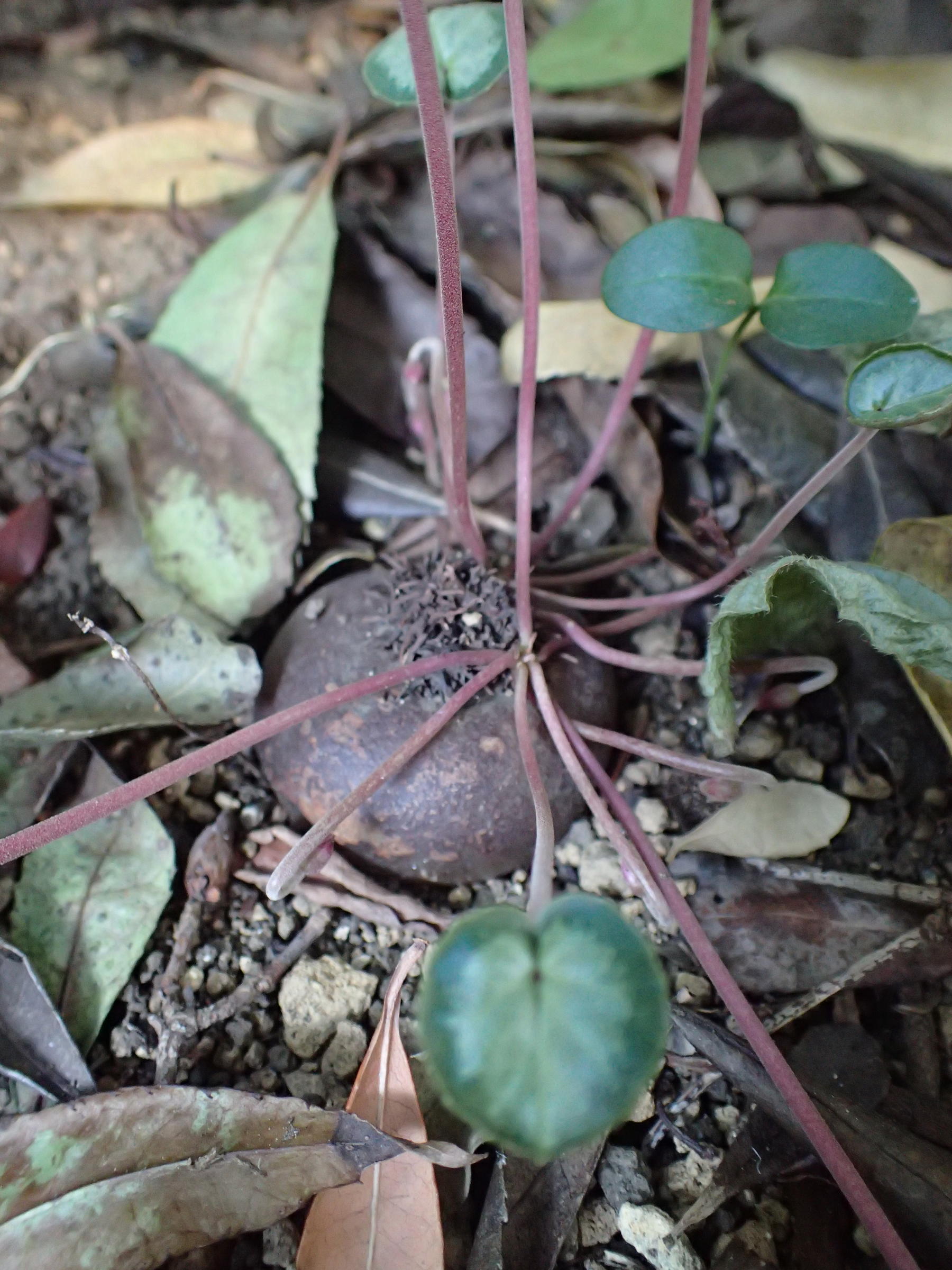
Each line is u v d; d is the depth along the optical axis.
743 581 0.17
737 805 0.21
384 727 0.20
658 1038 0.13
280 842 0.21
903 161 0.27
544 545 0.23
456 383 0.19
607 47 0.28
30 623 0.24
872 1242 0.17
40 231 0.29
